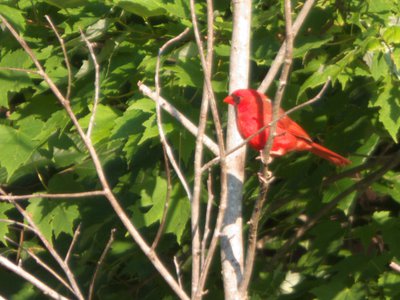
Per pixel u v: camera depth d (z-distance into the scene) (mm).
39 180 11008
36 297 11625
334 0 9688
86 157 10508
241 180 7562
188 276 11562
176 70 9008
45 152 9984
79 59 10734
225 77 9156
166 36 9742
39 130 9656
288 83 9688
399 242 10914
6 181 10297
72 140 9914
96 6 9641
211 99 6426
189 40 9633
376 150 12281
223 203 6555
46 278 11656
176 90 9453
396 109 8820
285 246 11734
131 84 10039
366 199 12367
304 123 10617
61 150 10477
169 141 10156
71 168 10586
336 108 10516
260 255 12109
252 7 9211
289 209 11438
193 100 9875
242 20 7949
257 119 7988
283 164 10906
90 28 9508
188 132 9141
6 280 11617
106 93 9742
